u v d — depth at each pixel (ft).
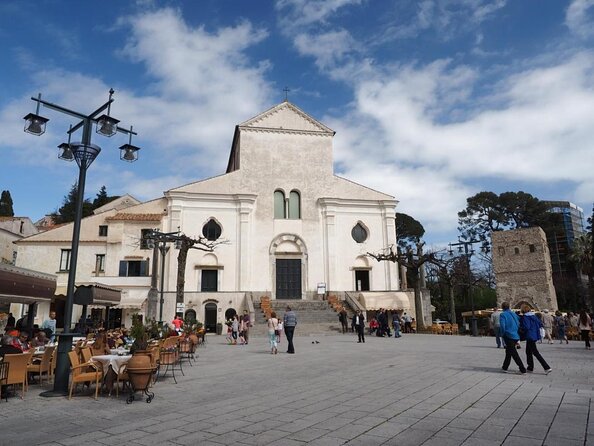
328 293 127.65
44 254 116.88
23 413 27.61
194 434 21.68
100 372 33.47
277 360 53.78
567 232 260.83
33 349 39.58
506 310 40.06
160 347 39.40
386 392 30.99
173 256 120.78
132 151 42.55
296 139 139.03
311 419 23.91
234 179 132.36
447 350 61.93
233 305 118.32
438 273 174.09
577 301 201.98
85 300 42.01
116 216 120.88
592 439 19.11
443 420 22.88
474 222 247.29
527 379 35.14
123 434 22.07
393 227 136.05
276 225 131.34
